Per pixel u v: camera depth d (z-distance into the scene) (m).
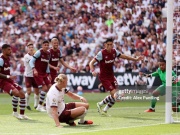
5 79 29.77
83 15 67.31
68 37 64.94
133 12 65.62
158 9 64.44
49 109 25.66
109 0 67.50
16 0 70.38
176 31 33.72
